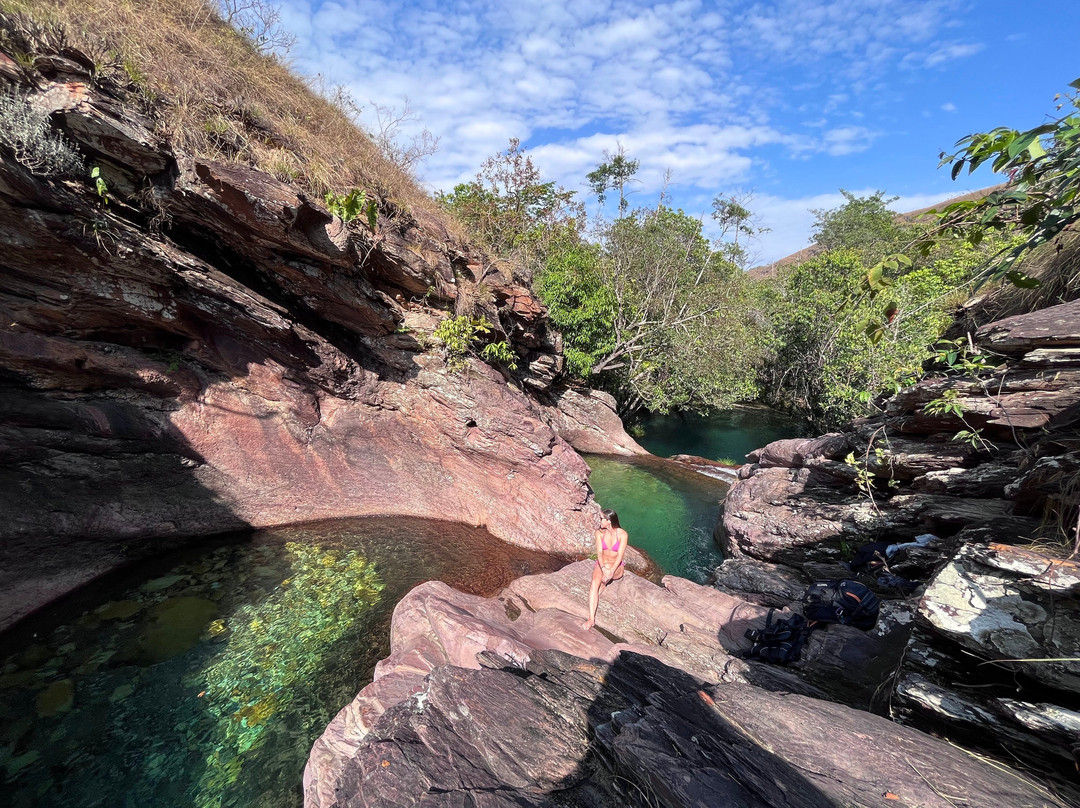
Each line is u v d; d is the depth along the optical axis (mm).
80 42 5750
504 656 4777
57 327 6547
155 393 7656
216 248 7590
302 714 5164
